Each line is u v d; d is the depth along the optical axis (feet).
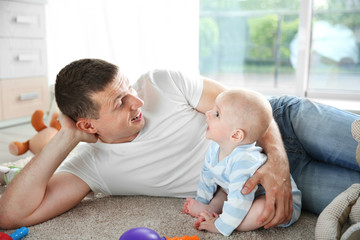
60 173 3.69
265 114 3.13
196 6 7.77
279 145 3.45
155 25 8.00
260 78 12.78
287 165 3.31
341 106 6.92
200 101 3.87
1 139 7.09
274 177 3.14
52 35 8.96
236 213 3.07
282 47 12.10
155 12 7.95
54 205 3.48
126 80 3.39
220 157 3.36
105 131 3.43
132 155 3.64
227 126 3.13
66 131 3.42
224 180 3.34
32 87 8.20
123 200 3.97
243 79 12.73
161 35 7.98
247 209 3.08
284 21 11.92
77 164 3.74
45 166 3.37
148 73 3.95
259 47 12.36
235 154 3.17
